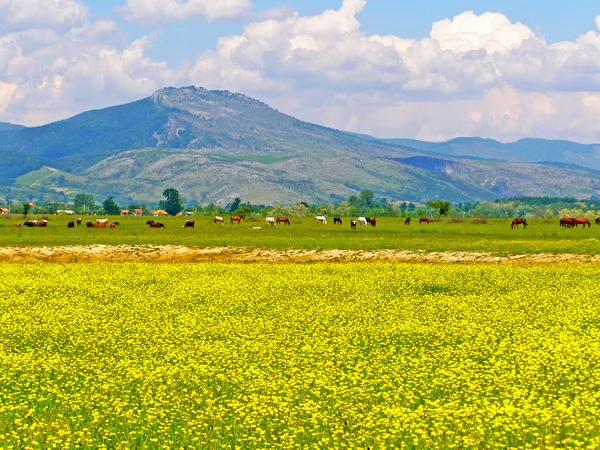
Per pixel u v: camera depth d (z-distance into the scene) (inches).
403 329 1125.1
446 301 1397.6
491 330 1101.1
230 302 1407.5
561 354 917.2
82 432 666.8
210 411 727.7
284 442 654.5
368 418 697.0
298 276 1818.4
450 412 720.3
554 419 692.7
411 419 695.7
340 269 1985.7
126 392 799.1
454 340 1058.1
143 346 1013.2
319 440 665.0
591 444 629.0
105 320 1211.9
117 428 697.6
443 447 646.5
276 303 1390.3
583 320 1198.3
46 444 655.8
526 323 1175.0
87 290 1572.3
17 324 1165.7
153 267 2060.8
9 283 1664.6
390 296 1488.7
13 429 691.4
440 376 845.2
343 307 1338.6
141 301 1417.3
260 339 1066.1
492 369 866.1
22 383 831.1
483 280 1729.8
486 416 708.7
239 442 666.2
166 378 849.5
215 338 1084.5
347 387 826.2
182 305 1384.1
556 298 1430.9
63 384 823.7
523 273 1850.4
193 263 2322.8
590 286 1605.6
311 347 996.6
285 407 741.9
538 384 805.2
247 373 859.4
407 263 2256.4
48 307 1342.3
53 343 1042.1
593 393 764.6
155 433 684.1
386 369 888.3
